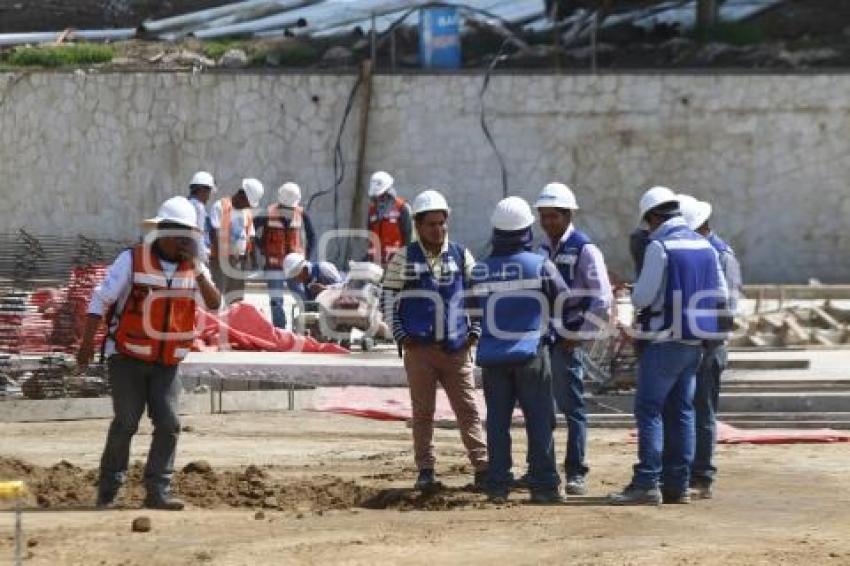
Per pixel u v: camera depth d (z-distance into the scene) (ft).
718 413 128.36
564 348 90.12
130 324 85.51
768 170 227.81
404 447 113.91
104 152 236.22
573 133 229.04
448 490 92.48
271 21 263.70
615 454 111.34
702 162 228.22
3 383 131.44
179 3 274.77
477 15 252.42
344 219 231.50
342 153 231.91
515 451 112.47
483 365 88.99
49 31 277.64
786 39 248.52
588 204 229.45
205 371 139.85
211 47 256.32
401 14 259.60
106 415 128.88
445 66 236.84
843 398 127.75
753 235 228.22
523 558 72.02
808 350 159.33
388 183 162.81
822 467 104.73
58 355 133.69
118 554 72.38
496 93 230.07
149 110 234.99
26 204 238.68
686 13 255.91
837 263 228.02
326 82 231.91
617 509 86.79
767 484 97.19
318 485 94.02
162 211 85.92
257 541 75.77
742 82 227.40
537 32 252.42
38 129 237.66
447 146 231.09
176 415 87.10
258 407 133.80
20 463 99.40
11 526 79.66
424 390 92.32
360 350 159.33
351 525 80.69
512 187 230.07
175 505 86.53
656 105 228.22
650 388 88.53
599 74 228.63
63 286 146.61
